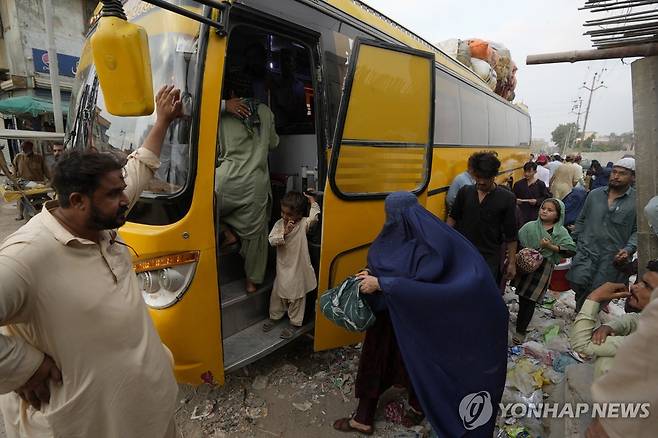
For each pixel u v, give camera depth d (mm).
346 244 3033
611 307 4359
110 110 1590
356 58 2754
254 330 3117
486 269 2262
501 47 8898
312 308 3283
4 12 11445
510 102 9406
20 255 1298
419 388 2215
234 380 3135
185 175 2324
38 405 1474
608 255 3482
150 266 2322
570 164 7992
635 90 1784
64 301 1370
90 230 1467
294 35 2900
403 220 2400
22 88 11492
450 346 2205
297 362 3436
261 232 3021
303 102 3859
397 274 2324
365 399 2600
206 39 2289
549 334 3932
